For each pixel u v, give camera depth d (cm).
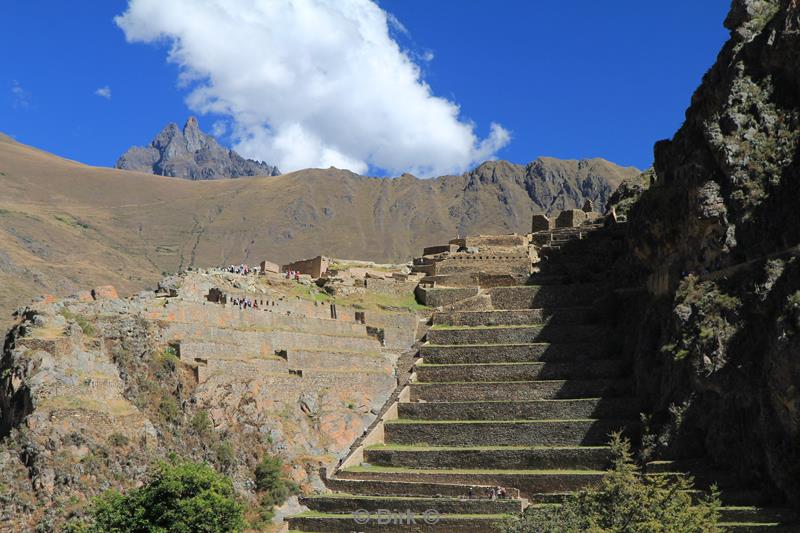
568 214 12800
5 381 6875
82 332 7231
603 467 7488
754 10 7944
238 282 9706
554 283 10769
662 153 8912
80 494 6259
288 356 8644
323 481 7812
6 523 5978
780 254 6625
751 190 7050
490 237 12500
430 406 8631
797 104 7219
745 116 7356
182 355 7794
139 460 6706
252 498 7375
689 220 7588
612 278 10112
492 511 6988
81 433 6525
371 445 8319
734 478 6425
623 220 11456
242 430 7706
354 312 10269
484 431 8175
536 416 8256
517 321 9869
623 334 9025
